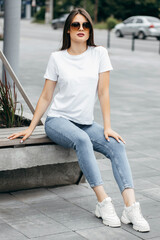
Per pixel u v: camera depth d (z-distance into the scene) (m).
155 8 48.41
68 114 3.97
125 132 6.88
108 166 5.20
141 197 4.28
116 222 3.59
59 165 4.46
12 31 9.54
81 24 3.92
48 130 3.98
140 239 3.40
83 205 4.03
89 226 3.59
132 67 15.53
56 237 3.36
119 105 8.98
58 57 3.99
